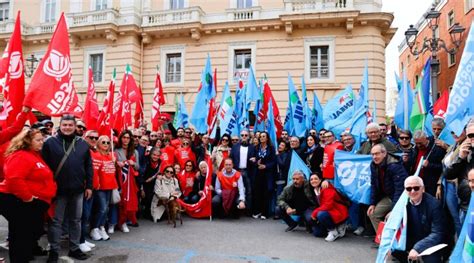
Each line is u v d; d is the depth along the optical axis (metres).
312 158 7.77
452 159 4.43
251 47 19.08
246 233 6.73
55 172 4.83
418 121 7.43
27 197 4.30
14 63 5.10
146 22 20.33
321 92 18.03
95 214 6.11
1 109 5.22
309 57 18.42
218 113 10.35
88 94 7.02
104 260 5.11
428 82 7.93
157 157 7.76
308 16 17.91
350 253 5.55
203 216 7.96
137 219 7.82
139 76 20.45
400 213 4.38
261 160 8.30
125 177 6.84
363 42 17.84
